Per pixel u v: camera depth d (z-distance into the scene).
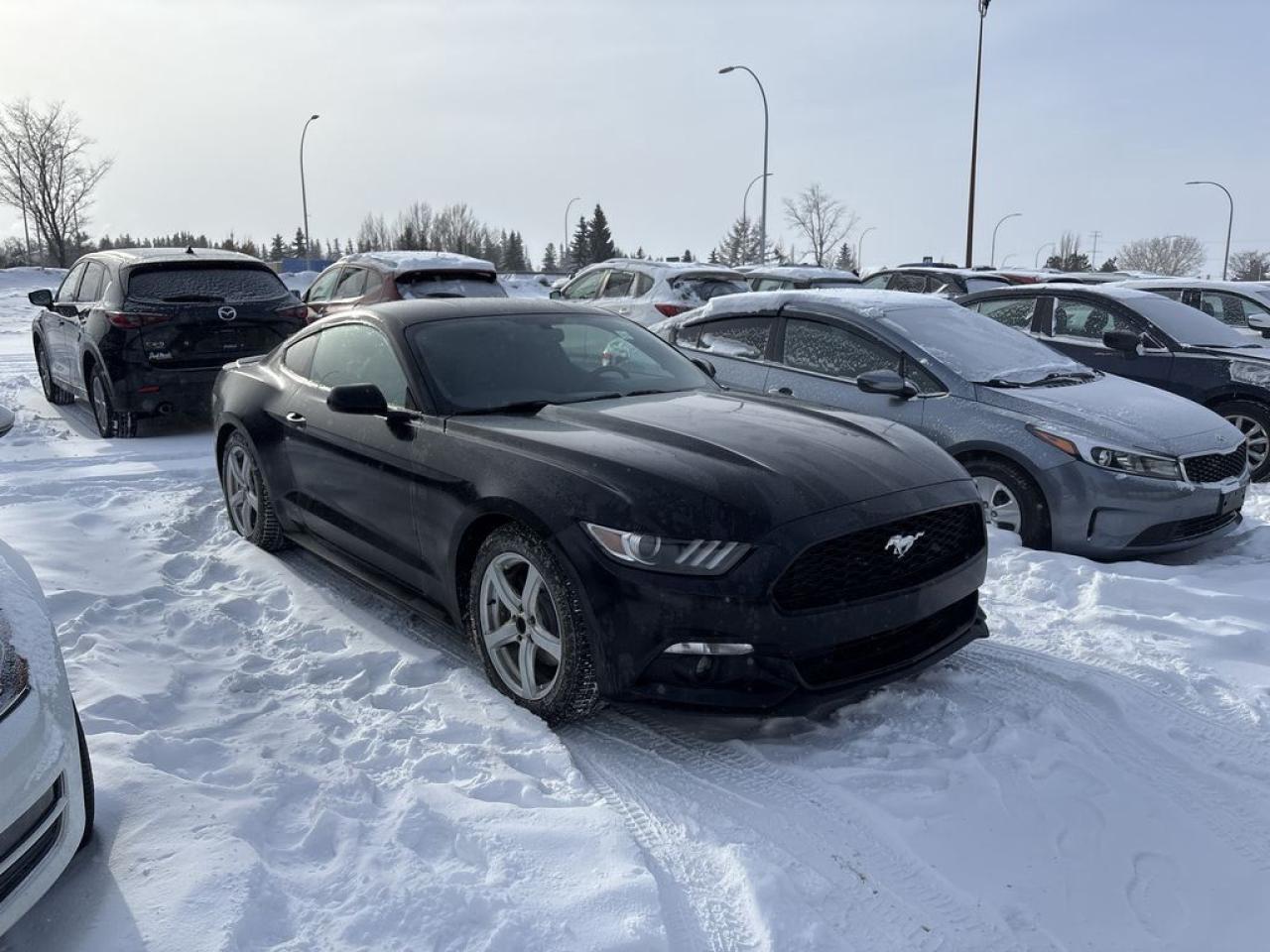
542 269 111.12
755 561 3.02
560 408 3.97
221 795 2.83
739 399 4.28
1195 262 79.31
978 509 3.62
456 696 3.56
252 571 4.99
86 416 10.08
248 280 8.92
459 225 85.56
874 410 5.86
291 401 4.89
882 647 3.34
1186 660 3.99
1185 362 7.92
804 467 3.33
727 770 3.16
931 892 2.58
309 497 4.70
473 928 2.33
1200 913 2.52
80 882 2.43
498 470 3.49
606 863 2.58
